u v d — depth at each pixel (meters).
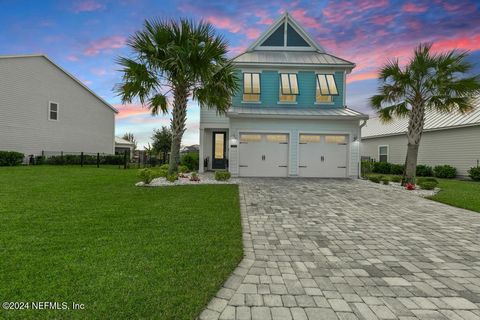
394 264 3.39
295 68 14.32
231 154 12.63
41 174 11.00
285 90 13.82
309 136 12.84
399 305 2.49
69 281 2.61
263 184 10.18
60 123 19.19
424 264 3.41
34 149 17.47
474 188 10.17
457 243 4.18
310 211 6.10
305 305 2.44
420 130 9.95
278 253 3.67
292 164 12.73
